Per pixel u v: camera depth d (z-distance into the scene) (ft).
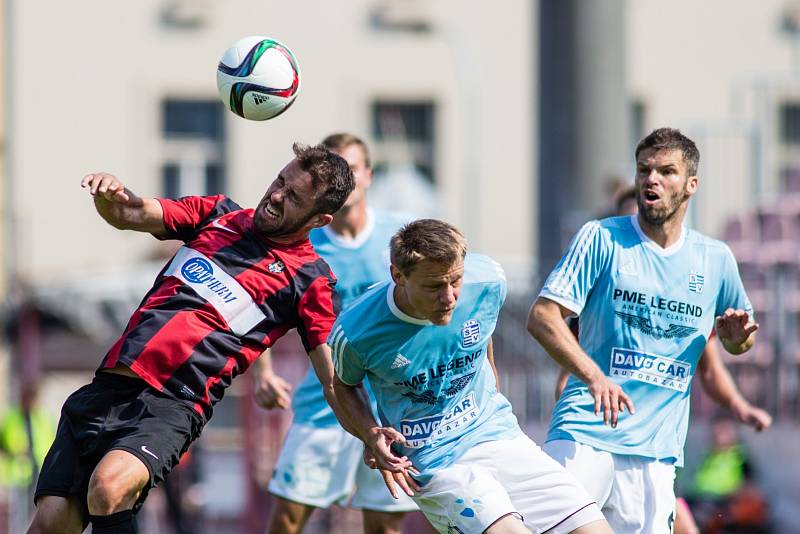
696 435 129.39
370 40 257.96
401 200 218.59
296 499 84.79
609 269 68.85
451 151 257.34
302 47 256.93
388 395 65.31
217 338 63.05
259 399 81.41
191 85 253.44
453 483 64.28
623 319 68.90
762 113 172.96
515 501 64.95
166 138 254.68
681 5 268.82
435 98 257.75
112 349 63.16
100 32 251.19
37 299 157.38
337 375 63.98
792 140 261.65
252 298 63.72
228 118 254.88
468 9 257.75
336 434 84.69
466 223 256.52
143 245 246.47
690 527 78.64
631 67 267.80
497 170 257.34
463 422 65.72
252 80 66.80
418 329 62.59
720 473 121.08
